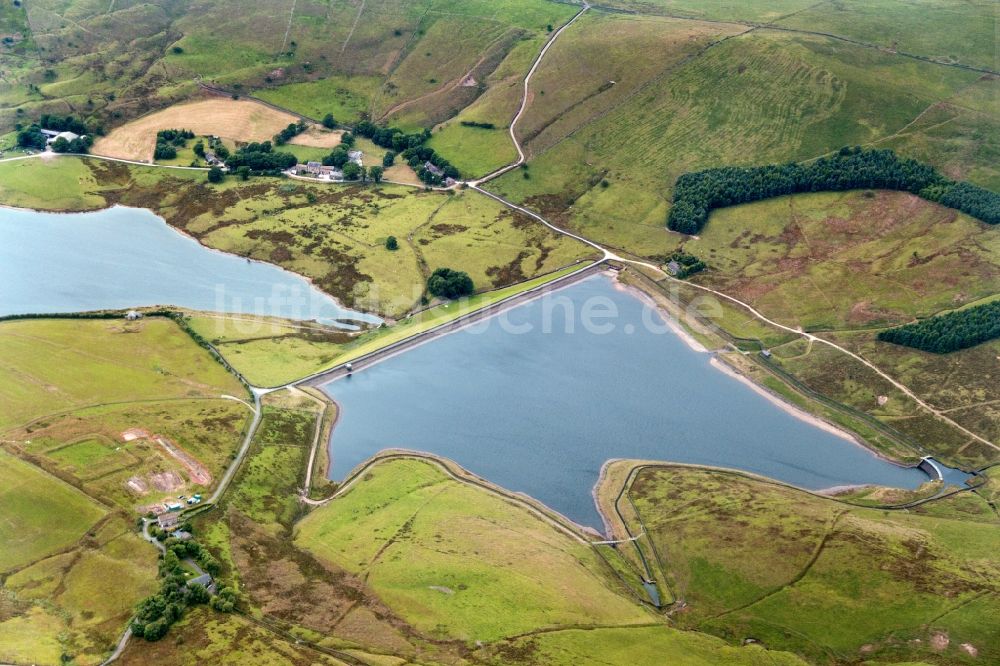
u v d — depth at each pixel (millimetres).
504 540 181625
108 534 173750
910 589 167125
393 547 179000
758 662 155375
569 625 161625
